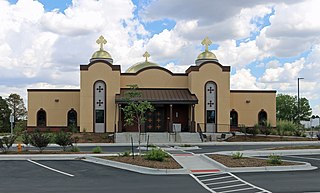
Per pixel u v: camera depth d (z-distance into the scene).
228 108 45.94
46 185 14.47
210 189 13.62
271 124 49.12
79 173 17.59
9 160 22.58
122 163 19.88
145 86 46.91
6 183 14.95
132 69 53.53
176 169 18.00
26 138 27.27
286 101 98.50
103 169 18.84
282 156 24.59
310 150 27.45
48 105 47.38
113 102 44.88
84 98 44.72
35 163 21.16
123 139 39.66
